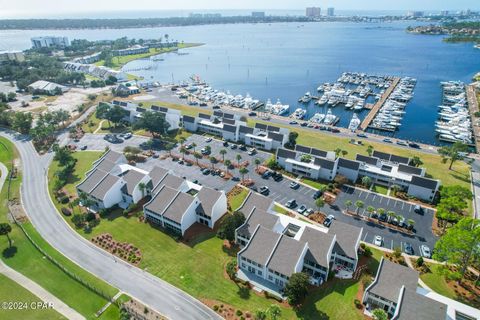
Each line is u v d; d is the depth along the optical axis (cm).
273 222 9838
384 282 7844
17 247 10331
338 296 8181
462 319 7250
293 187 13225
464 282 8500
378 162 14025
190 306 8038
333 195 12750
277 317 7588
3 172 15212
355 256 8838
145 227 11031
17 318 7862
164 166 15225
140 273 9119
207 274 9006
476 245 7838
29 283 8919
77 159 16175
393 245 10069
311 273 8925
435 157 15862
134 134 19150
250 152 16212
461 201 10525
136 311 7850
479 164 15162
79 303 8262
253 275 8931
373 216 11456
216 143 17662
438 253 8531
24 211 12156
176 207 10825
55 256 9831
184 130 19588
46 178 14538
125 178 12631
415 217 11400
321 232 9150
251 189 13162
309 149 15375
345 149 16788
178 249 9988
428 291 7894
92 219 11531
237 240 9981
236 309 7906
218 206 11088
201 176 14275
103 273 9144
